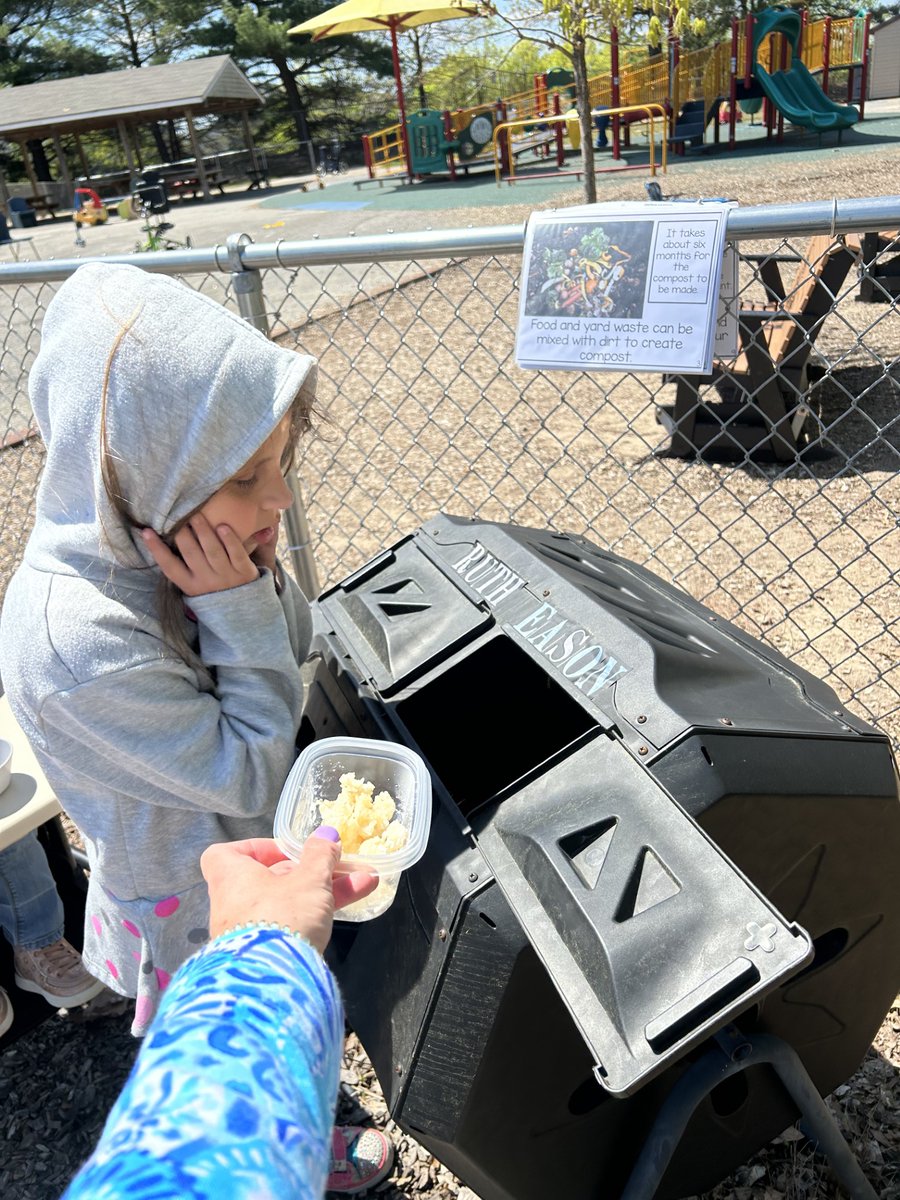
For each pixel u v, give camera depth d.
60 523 1.30
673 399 5.78
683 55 19.38
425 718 1.60
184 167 30.73
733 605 3.57
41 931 2.09
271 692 1.39
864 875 1.32
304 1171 0.46
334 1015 0.60
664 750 1.17
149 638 1.29
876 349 6.17
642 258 1.76
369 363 7.01
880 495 4.31
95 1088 2.06
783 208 1.67
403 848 1.12
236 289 2.33
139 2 42.00
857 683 3.03
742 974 0.93
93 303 1.18
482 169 21.86
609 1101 1.29
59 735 1.31
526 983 1.13
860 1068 1.86
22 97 32.12
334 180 26.95
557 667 1.36
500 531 1.73
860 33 20.27
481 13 9.42
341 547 4.39
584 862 1.11
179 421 1.17
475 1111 1.18
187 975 0.59
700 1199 1.67
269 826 1.47
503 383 6.35
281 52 38.69
